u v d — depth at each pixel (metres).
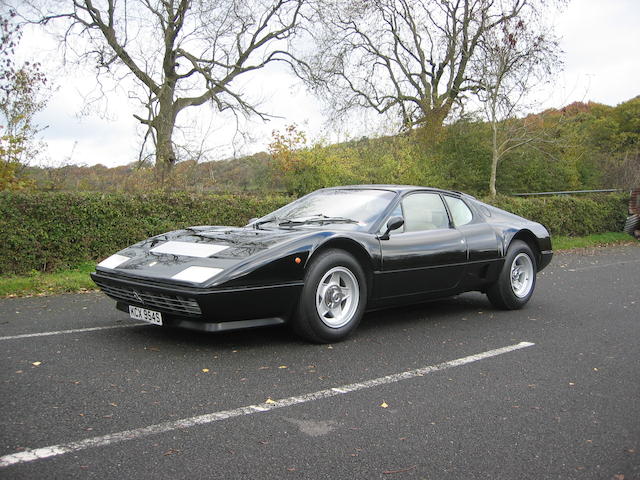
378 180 17.36
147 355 3.70
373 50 26.31
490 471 2.25
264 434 2.53
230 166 15.44
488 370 3.63
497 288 5.52
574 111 24.73
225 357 3.70
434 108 21.91
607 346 4.31
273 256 3.73
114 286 3.97
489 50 16.33
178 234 4.49
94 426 2.54
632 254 12.02
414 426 2.69
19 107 9.88
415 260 4.61
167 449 2.34
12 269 7.16
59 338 4.12
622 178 25.05
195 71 20.36
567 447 2.49
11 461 2.17
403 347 4.13
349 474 2.19
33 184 9.70
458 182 21.77
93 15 18.03
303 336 4.04
